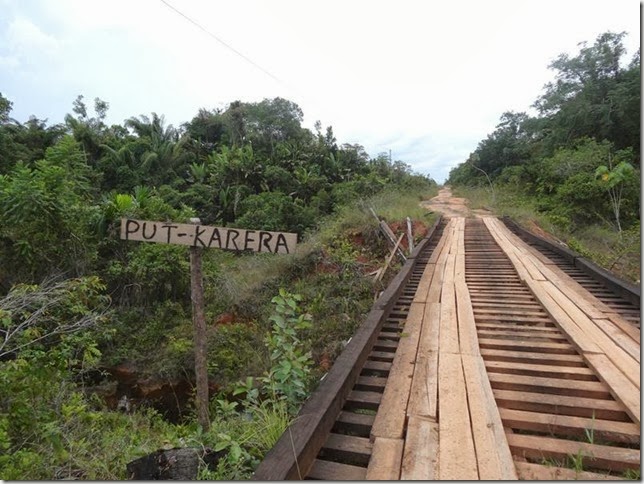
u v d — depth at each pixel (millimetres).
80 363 6438
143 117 31281
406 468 1973
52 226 8812
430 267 7316
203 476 2271
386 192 20531
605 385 2852
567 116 25297
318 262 10617
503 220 14672
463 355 3355
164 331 9484
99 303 8734
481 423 2342
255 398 2822
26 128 24125
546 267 6980
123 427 4699
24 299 4785
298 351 3062
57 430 3307
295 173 26203
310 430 2049
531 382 2941
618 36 25609
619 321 4086
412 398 2654
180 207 21641
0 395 3336
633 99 22266
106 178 22250
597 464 2104
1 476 2709
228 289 10305
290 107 37500
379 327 3963
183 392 8367
